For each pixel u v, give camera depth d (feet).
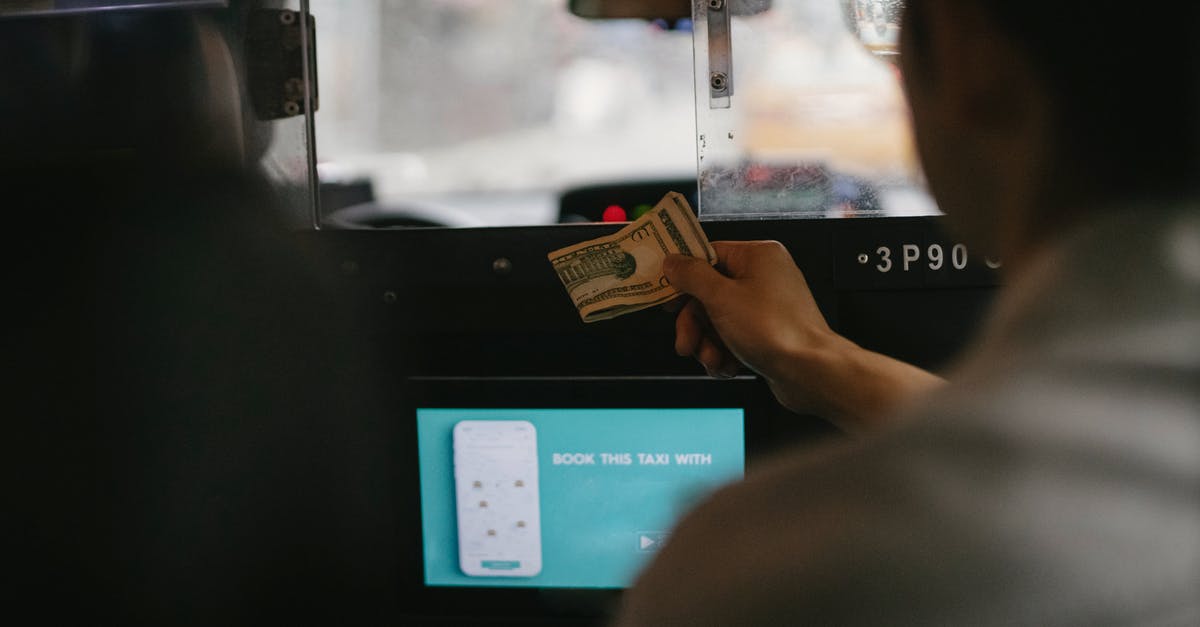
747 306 3.64
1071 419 1.17
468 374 4.51
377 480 4.58
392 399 4.52
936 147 1.43
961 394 1.23
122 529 4.69
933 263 4.30
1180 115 1.20
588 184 11.54
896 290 4.36
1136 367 1.18
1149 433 1.16
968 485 1.16
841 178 4.31
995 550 1.12
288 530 4.66
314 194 4.51
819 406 3.47
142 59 4.39
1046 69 1.23
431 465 4.52
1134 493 1.15
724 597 1.17
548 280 4.41
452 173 21.40
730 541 1.22
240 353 4.56
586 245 4.04
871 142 4.26
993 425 1.18
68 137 4.45
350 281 4.50
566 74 22.59
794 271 3.80
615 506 4.44
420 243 4.44
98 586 4.72
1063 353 1.20
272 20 4.40
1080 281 1.22
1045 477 1.15
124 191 4.46
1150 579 1.12
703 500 1.30
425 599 4.58
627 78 22.58
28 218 4.48
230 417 4.61
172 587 4.73
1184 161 1.21
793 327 3.58
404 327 4.50
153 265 4.51
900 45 1.44
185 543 4.69
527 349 4.47
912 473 1.17
